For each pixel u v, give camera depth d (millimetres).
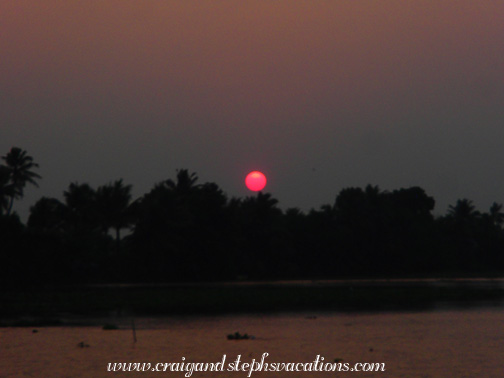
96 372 40219
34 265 145125
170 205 169500
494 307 81125
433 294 101938
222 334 56781
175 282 165125
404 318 68500
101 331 59594
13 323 66688
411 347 48281
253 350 47562
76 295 105375
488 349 47219
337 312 76500
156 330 60438
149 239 168125
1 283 137625
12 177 163250
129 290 120500
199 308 83750
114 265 170125
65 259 152000
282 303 88938
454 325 61531
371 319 67938
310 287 129250
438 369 40312
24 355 45875
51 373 39938
